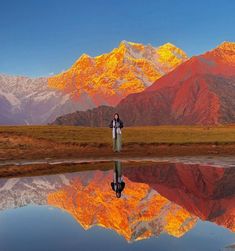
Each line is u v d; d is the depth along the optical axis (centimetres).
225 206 924
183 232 661
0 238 651
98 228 708
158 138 4147
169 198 1059
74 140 3522
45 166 2067
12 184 1420
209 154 2666
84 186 1344
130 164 2112
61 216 838
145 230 680
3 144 3294
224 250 557
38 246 600
